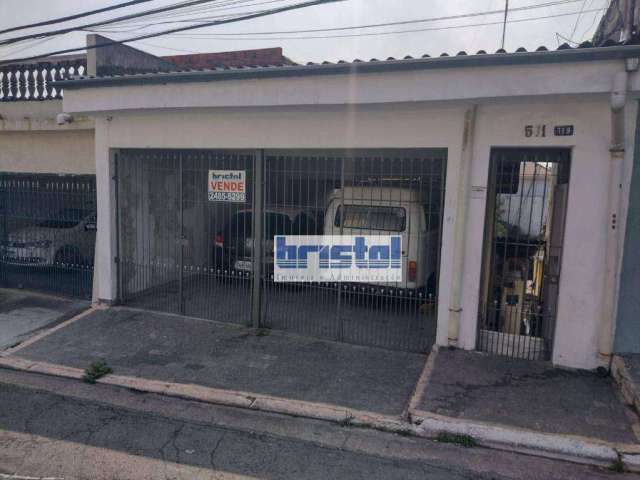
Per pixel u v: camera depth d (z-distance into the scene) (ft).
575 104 16.55
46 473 11.94
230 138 21.76
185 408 15.67
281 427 14.57
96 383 17.33
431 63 16.39
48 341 20.77
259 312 22.26
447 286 19.02
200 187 23.54
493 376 17.03
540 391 15.96
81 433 13.96
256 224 21.97
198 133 22.31
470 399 15.49
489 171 18.15
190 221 24.38
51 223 26.89
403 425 14.40
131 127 23.53
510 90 15.83
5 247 27.96
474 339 18.88
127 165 25.02
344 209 21.86
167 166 24.49
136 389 16.85
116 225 24.88
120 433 14.01
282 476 12.07
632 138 15.99
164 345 20.43
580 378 16.81
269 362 18.83
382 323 21.52
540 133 17.08
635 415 14.49
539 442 13.26
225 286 23.75
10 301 26.11
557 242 17.90
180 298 24.09
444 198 18.95
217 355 19.45
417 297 20.83
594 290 16.90
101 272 25.07
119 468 12.23
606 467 12.64
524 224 18.43
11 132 30.86
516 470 12.55
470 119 17.78
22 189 27.27
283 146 20.92
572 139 16.69
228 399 15.98
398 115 19.01
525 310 18.66
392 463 12.77
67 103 22.62
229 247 23.86
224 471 12.21
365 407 15.47
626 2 19.17
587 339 17.16
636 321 16.76
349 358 19.21
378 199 21.43
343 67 17.52
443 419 14.35
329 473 12.25
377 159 20.63
